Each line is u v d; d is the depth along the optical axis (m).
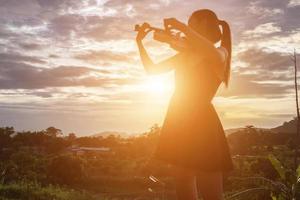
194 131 2.74
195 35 2.58
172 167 2.83
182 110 2.78
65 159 73.75
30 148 141.00
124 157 121.56
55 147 163.00
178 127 2.77
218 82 2.81
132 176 81.56
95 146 190.50
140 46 3.01
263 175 28.08
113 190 69.12
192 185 2.79
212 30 2.86
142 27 2.97
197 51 2.69
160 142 2.83
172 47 2.77
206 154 2.71
